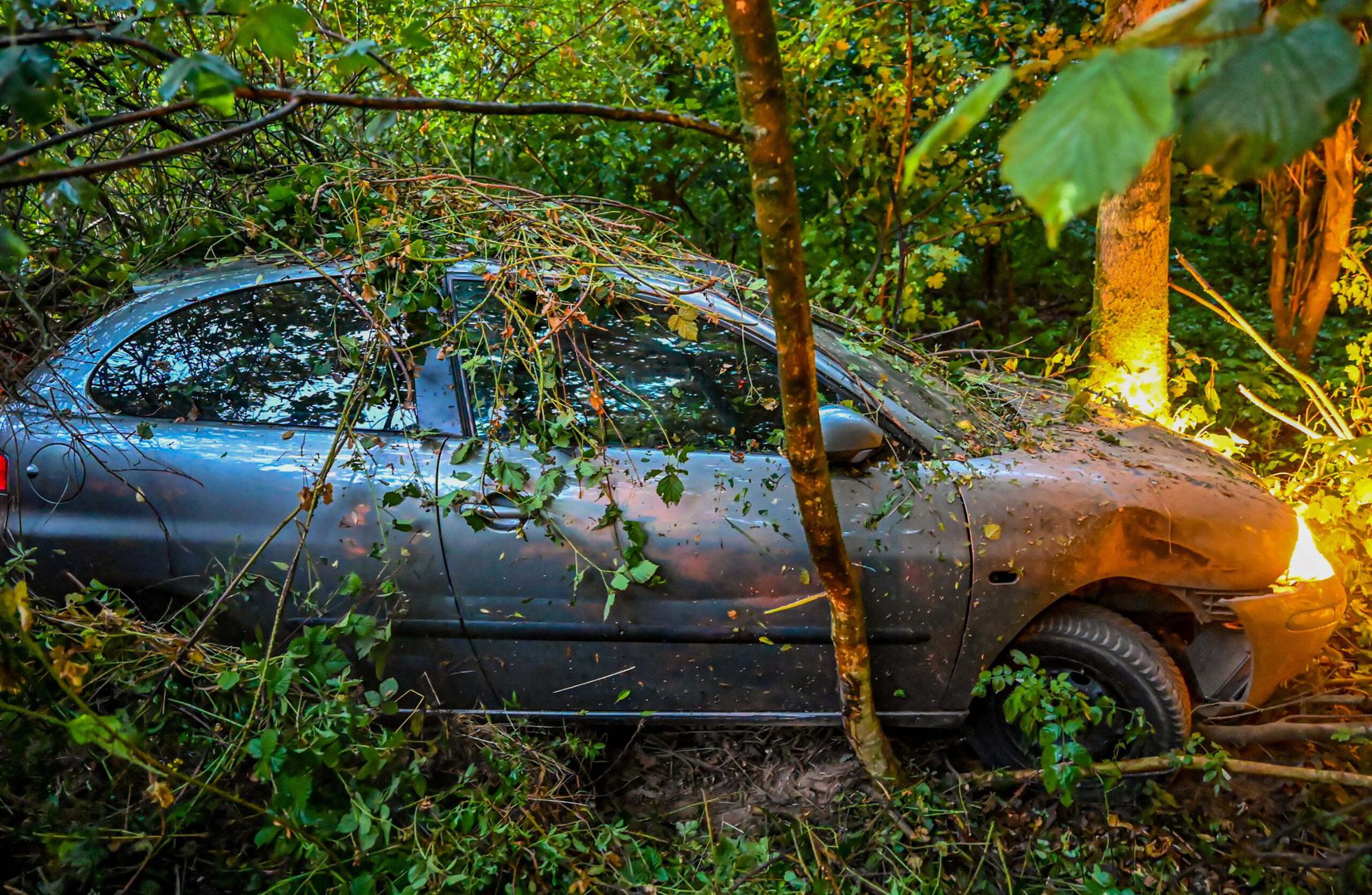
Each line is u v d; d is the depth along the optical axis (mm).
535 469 2824
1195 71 768
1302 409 5465
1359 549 4020
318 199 3223
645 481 2842
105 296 3221
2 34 1450
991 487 2881
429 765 2760
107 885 2395
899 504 2852
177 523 2846
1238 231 7902
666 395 2936
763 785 3061
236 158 3863
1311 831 2818
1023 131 721
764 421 2939
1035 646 2953
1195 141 744
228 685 2434
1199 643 3139
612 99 5414
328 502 2619
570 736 2922
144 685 2602
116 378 2951
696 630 2861
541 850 2531
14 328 3326
